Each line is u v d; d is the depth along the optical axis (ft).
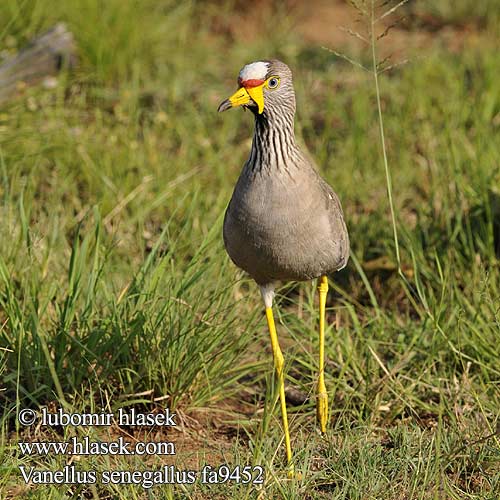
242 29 70.03
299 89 59.21
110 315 33.63
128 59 59.36
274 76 28.35
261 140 28.58
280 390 29.71
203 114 55.67
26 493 27.63
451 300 36.88
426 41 67.15
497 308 34.24
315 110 57.21
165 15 66.74
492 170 44.14
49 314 34.96
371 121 53.98
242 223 29.12
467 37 67.77
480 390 33.50
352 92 58.29
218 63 64.08
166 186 45.65
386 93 57.67
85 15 57.72
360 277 41.96
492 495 27.40
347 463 28.91
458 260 39.65
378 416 32.65
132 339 32.50
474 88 56.13
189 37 66.85
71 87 54.08
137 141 50.78
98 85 56.29
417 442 30.40
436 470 27.48
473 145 49.37
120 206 41.91
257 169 28.73
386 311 40.04
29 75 52.85
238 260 30.30
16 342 32.42
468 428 31.14
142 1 62.49
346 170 48.78
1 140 45.47
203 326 33.50
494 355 34.14
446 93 55.98
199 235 41.55
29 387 32.48
